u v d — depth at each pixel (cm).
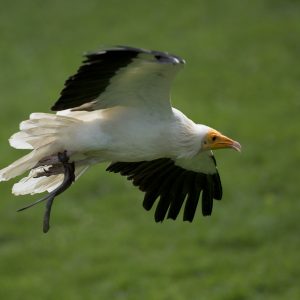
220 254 1608
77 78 813
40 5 2766
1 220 1767
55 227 1744
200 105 2203
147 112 877
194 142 912
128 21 2634
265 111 2169
